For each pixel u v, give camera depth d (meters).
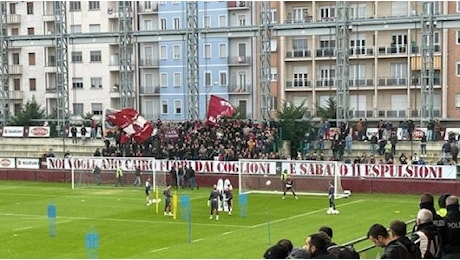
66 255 39.53
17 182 82.88
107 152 81.00
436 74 97.06
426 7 81.00
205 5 109.25
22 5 120.62
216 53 108.56
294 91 106.31
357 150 77.19
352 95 103.12
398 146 76.06
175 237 45.06
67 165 81.81
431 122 75.06
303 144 81.88
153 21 111.81
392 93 100.62
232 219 52.78
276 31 82.06
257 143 75.94
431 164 69.69
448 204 19.70
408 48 97.81
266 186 70.25
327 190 68.12
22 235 46.50
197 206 60.41
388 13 100.62
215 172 74.19
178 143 79.06
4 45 91.94
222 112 80.81
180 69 110.25
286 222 50.91
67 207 60.81
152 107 112.50
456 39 96.00
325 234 16.61
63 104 91.25
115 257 38.31
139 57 112.31
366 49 101.38
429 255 17.42
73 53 117.69
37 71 120.38
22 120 101.31
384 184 67.56
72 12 117.00
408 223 25.48
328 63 104.62
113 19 115.94
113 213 56.81
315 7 103.69
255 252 39.34
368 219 51.66
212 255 38.56
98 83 116.94
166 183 75.50
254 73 106.56
